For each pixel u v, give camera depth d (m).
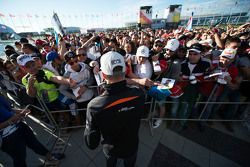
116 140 1.37
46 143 2.91
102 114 1.14
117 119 1.20
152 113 3.25
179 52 2.89
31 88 2.42
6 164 2.54
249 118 3.07
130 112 1.23
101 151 2.67
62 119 3.28
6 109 1.70
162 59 3.01
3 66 3.73
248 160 2.44
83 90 2.68
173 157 2.52
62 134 3.11
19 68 3.45
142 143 2.83
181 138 2.92
